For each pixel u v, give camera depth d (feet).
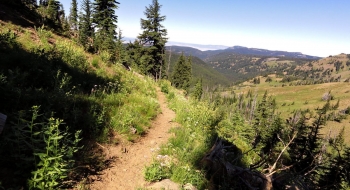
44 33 44.80
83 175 14.79
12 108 16.70
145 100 36.17
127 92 37.60
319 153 24.66
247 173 18.89
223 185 17.13
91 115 21.31
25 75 22.79
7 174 11.83
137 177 16.75
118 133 22.81
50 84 25.41
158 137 25.73
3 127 13.28
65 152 13.55
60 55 36.78
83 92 28.68
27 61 26.86
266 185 18.31
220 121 40.24
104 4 95.50
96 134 20.11
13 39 32.14
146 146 22.58
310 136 81.56
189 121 33.99
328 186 27.22
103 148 19.25
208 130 32.76
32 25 48.85
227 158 22.03
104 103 27.48
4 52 28.12
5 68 23.20
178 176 16.97
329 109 618.44
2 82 18.01
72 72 33.24
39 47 34.65
